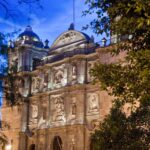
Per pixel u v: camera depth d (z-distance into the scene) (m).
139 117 36.53
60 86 72.44
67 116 69.00
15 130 79.00
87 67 69.12
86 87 67.69
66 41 75.62
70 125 68.00
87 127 65.62
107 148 36.16
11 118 80.25
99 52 64.31
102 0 19.11
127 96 18.45
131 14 16.50
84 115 66.69
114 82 18.39
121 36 19.42
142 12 15.37
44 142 72.75
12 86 21.72
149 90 16.39
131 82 17.45
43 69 76.44
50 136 72.00
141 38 17.70
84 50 70.81
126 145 35.25
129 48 19.23
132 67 17.72
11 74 21.64
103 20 20.20
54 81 74.00
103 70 19.05
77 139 65.81
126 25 16.78
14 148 78.50
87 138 65.31
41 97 75.38
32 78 79.12
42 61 78.94
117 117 37.19
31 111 77.00
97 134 37.50
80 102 67.12
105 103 62.16
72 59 70.94
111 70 18.80
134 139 35.72
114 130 35.66
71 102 69.25
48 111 73.12
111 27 18.98
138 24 14.98
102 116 62.16
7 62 20.47
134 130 36.03
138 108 36.53
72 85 69.00
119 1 17.36
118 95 18.95
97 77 19.42
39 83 76.94
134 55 16.50
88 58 69.19
